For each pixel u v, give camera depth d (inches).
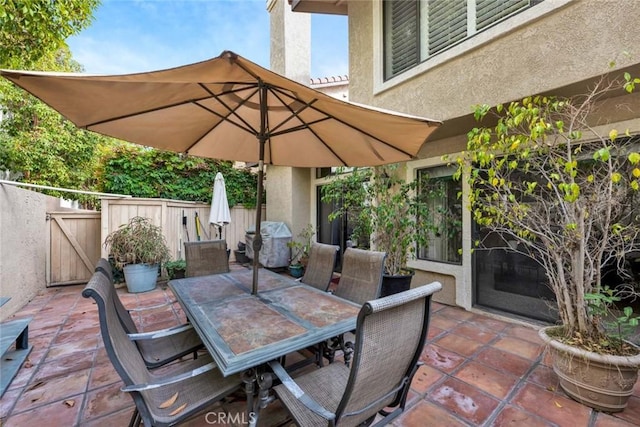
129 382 67.4
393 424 94.6
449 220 213.5
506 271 185.5
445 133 201.2
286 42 374.3
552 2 130.6
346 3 267.7
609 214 109.5
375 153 155.8
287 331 86.7
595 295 103.8
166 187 350.9
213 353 75.2
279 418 97.0
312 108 126.1
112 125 126.4
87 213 280.7
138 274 250.1
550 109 122.8
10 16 153.3
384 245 210.8
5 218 185.9
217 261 182.1
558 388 113.0
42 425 94.8
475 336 159.3
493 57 152.6
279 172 378.9
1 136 307.6
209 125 150.7
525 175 164.1
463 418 97.3
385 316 60.8
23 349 143.4
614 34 115.0
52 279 263.0
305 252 342.6
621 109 140.3
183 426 94.4
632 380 97.4
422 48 197.8
